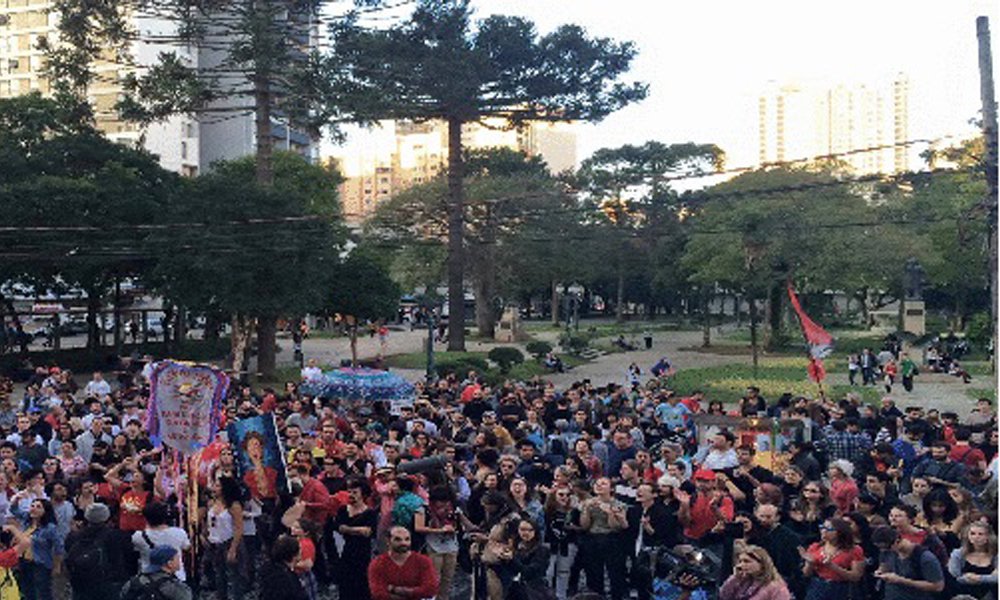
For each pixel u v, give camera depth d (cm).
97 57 4388
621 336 6850
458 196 5275
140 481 1233
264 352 4288
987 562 961
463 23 4709
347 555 1151
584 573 1277
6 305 5544
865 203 6475
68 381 2658
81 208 4297
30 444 1590
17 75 9912
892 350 5469
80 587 1027
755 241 5519
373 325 7638
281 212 3978
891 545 963
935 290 8050
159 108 4231
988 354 5406
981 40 1644
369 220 6569
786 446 1698
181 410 1259
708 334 6856
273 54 4156
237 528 1205
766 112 16700
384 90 4500
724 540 1095
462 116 5062
